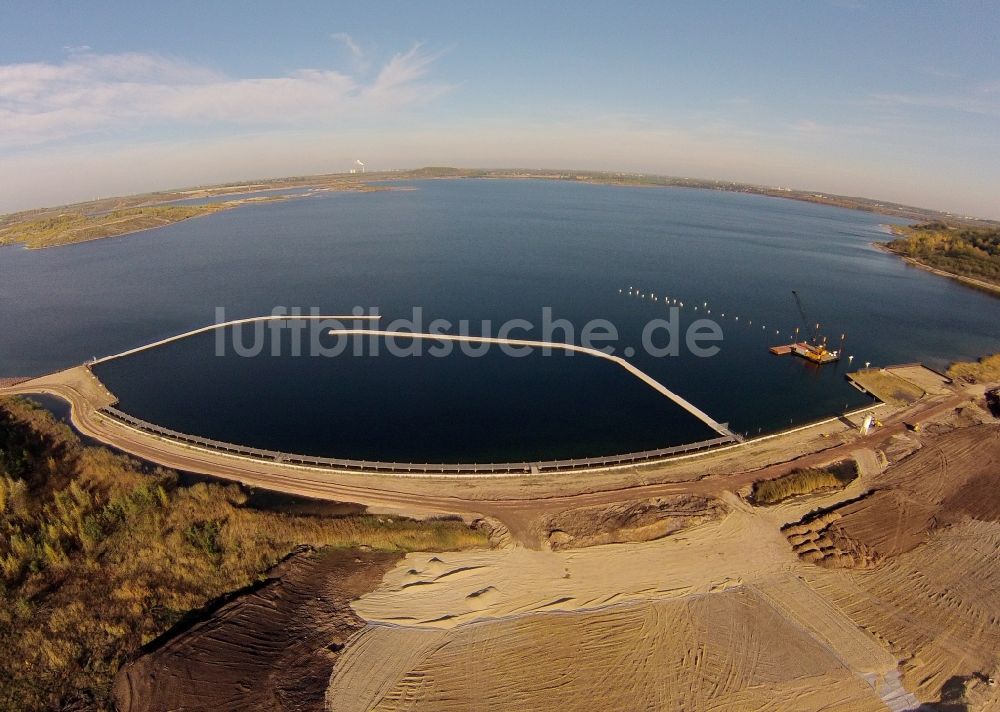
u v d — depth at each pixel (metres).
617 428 72.56
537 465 62.94
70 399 80.50
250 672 37.84
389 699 36.50
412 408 78.06
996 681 38.00
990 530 53.56
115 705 35.12
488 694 36.94
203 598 43.94
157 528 50.12
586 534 51.75
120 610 41.75
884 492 58.44
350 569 47.72
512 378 88.44
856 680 38.44
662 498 57.06
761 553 50.03
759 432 71.75
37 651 38.00
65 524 48.84
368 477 60.81
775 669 39.12
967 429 72.06
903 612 44.22
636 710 36.06
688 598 45.09
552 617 43.16
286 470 62.12
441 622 42.56
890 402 80.12
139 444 67.69
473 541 50.78
